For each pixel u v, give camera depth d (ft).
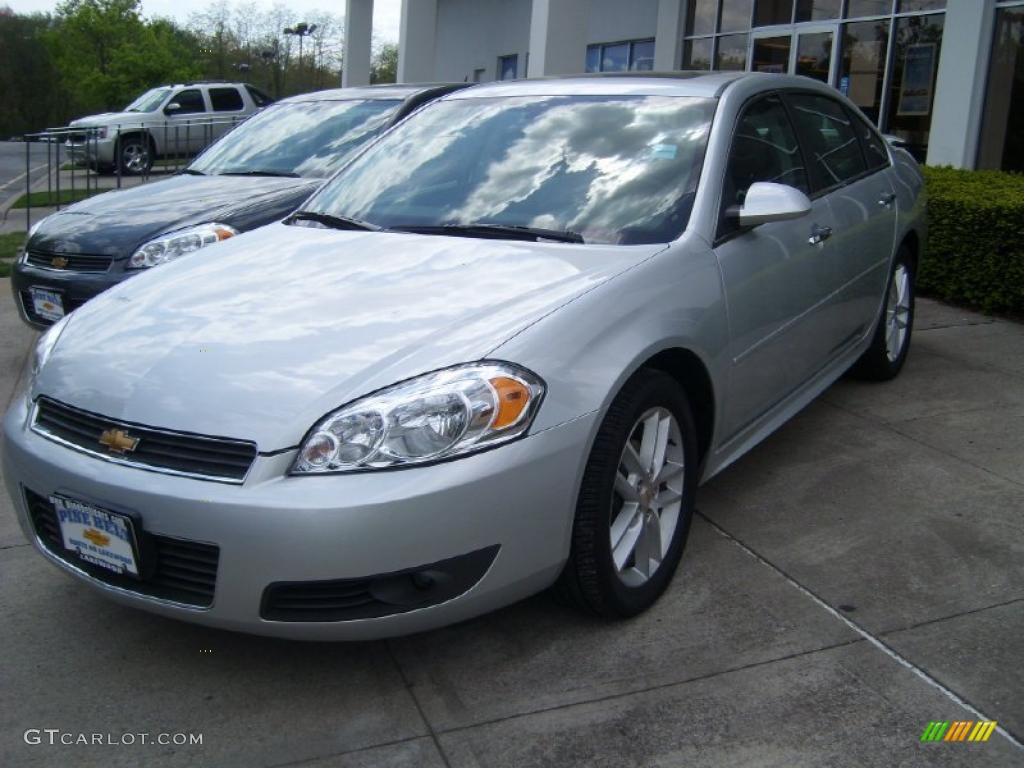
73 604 10.55
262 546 7.89
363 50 62.90
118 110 80.84
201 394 8.57
